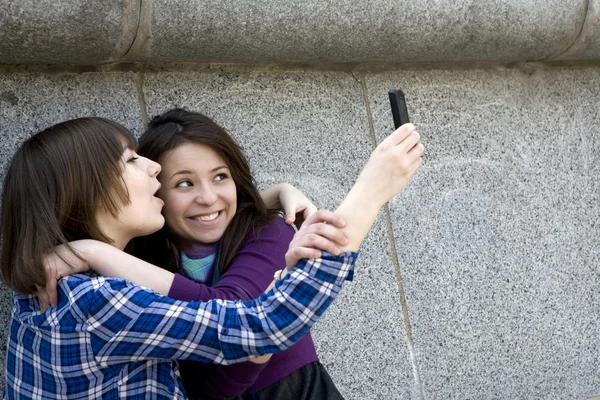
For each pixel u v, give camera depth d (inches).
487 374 133.3
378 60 123.3
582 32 134.5
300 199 99.2
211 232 94.0
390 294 125.8
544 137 140.5
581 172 143.6
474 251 133.1
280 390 87.7
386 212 126.7
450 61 130.4
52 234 80.0
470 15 123.3
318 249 70.6
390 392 125.1
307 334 92.5
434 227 130.0
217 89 115.0
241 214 94.2
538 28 130.0
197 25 104.4
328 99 122.9
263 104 118.0
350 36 115.6
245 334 71.1
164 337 72.5
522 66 139.8
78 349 74.5
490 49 129.3
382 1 116.0
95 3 97.0
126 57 105.4
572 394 141.5
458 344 131.0
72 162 82.6
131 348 73.1
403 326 126.6
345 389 121.9
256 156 117.0
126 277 79.4
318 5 111.6
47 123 104.0
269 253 89.7
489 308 134.0
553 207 140.7
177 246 96.1
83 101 106.2
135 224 85.4
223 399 84.0
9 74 102.7
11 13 93.2
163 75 111.6
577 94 144.3
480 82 135.6
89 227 83.0
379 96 127.1
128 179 84.5
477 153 134.2
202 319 72.4
